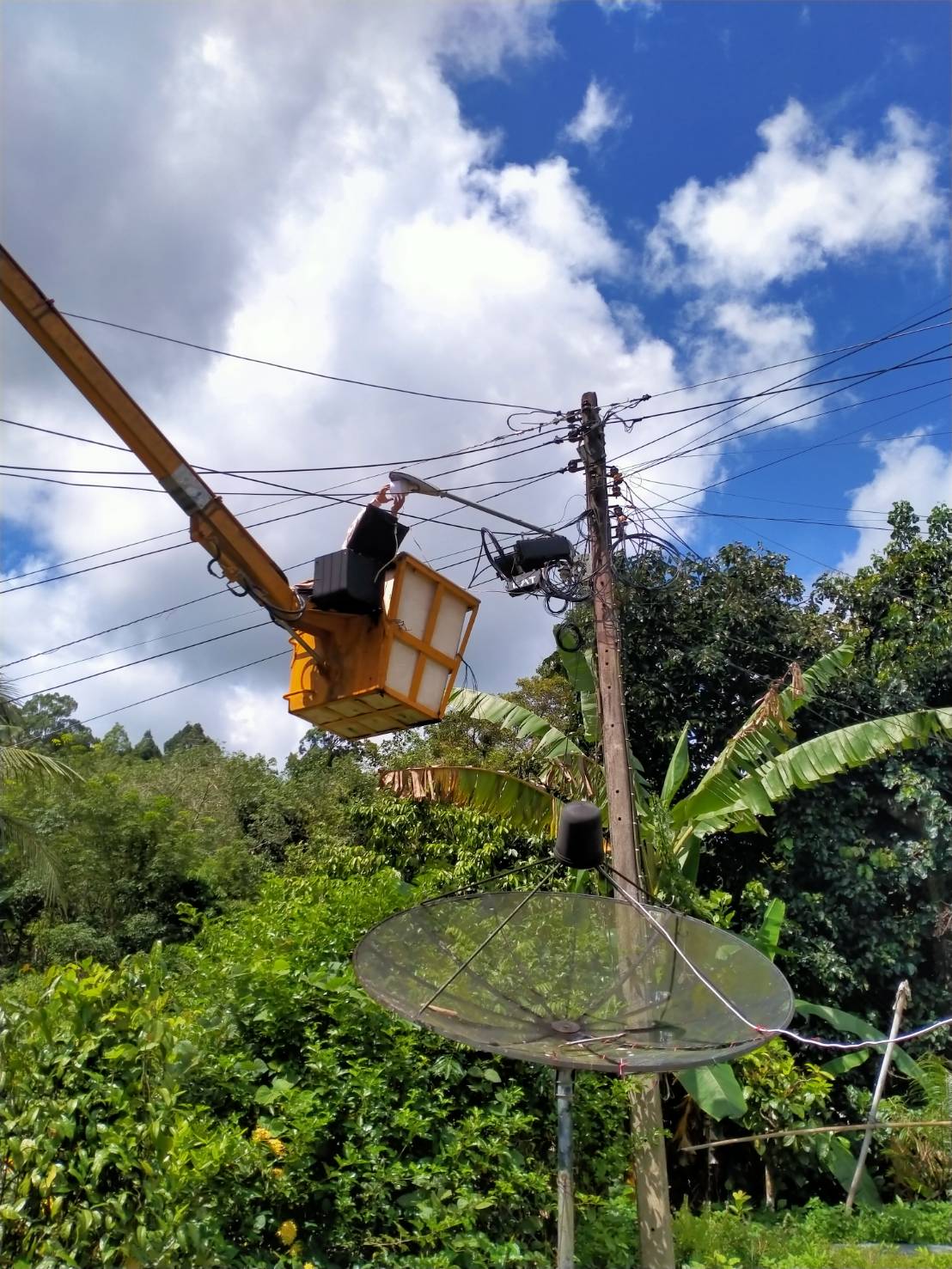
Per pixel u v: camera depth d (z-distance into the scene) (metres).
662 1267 7.85
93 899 20.09
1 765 14.92
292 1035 7.40
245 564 6.61
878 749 11.03
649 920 6.28
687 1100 11.26
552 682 20.72
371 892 9.16
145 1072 5.66
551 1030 6.32
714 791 11.41
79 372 6.18
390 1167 6.71
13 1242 5.00
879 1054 13.12
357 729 7.13
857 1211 10.37
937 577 16.88
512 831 14.27
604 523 10.38
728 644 16.36
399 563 6.64
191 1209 5.56
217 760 30.53
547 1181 7.43
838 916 13.98
